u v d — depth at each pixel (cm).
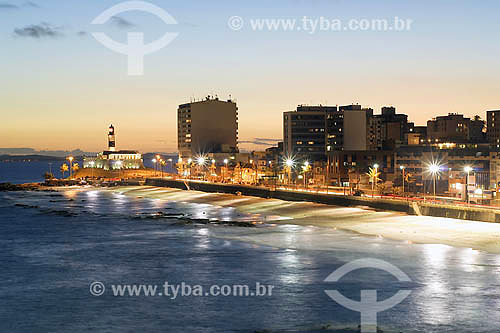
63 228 12975
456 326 5528
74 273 8000
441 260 8325
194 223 13588
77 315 6059
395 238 10394
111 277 7719
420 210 13312
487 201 13400
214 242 10494
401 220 12525
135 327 5666
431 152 18300
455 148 19512
